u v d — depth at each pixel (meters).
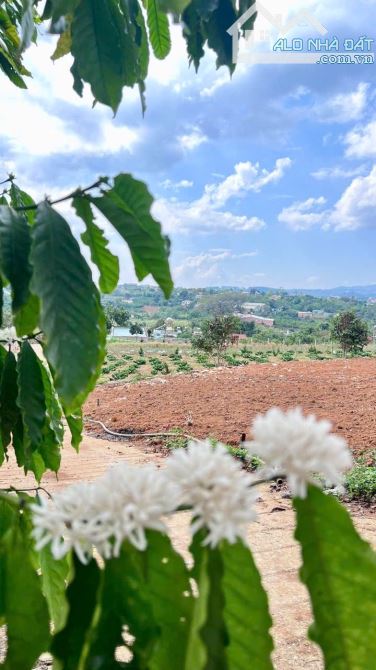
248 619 0.82
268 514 8.51
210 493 0.64
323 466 0.64
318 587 0.77
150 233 1.48
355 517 8.40
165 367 43.44
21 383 1.73
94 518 0.68
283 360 60.25
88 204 1.50
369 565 0.75
